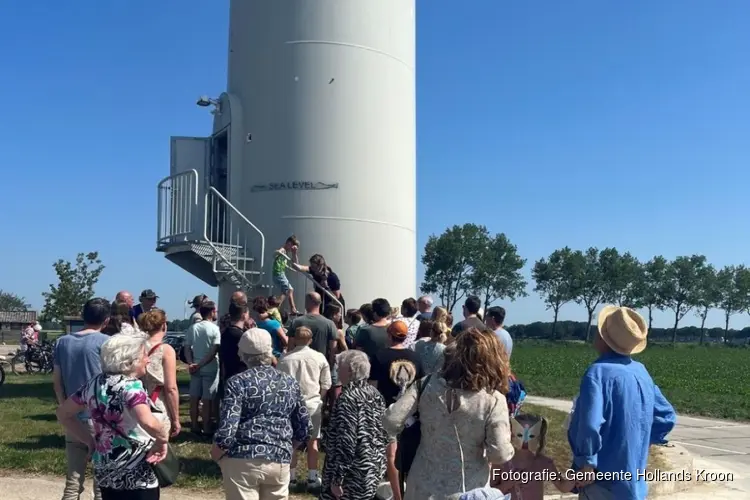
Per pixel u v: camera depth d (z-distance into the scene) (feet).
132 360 13.33
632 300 305.53
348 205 40.34
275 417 14.71
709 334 363.97
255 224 40.98
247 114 42.04
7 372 71.72
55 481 22.75
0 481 22.49
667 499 24.04
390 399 20.18
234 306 26.91
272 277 38.40
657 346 257.34
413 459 13.84
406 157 43.50
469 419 12.26
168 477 13.50
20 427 31.50
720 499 24.32
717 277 311.47
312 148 40.16
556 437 32.27
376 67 41.78
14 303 319.68
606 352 13.30
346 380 16.85
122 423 13.05
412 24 45.19
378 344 23.73
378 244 41.19
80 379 17.39
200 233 40.40
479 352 12.42
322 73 40.52
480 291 270.26
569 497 21.68
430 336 22.35
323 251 39.86
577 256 298.76
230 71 44.16
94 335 17.80
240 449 14.34
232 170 41.93
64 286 115.44
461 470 12.26
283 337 28.45
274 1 41.45
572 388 69.56
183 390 46.88
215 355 29.50
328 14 40.88
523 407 46.06
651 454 29.25
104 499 13.28
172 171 44.50
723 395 69.56
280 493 14.76
